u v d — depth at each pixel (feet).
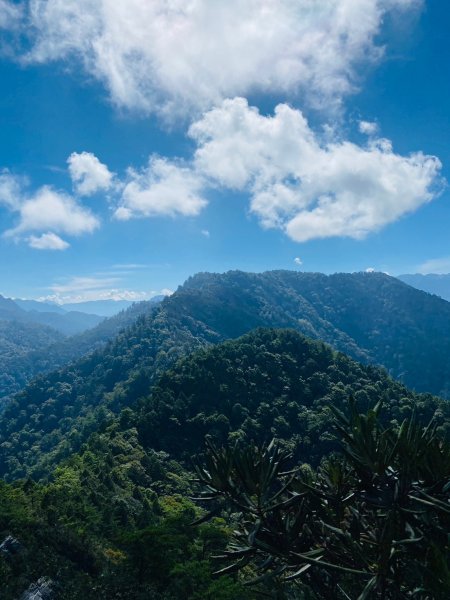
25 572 85.71
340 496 19.70
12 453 522.47
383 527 18.11
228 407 313.12
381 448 18.48
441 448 17.90
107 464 216.13
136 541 100.12
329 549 18.99
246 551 19.19
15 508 123.44
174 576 97.86
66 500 154.40
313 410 318.65
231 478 19.92
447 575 14.71
